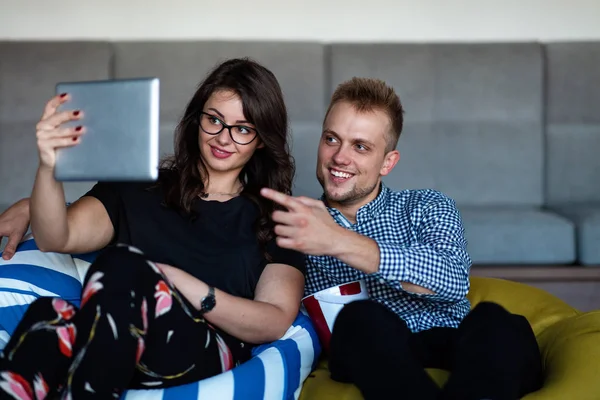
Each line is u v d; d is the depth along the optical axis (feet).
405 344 4.79
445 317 5.99
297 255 5.91
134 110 4.62
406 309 5.98
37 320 4.62
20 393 4.32
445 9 12.64
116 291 4.39
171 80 11.50
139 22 12.43
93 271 4.50
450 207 6.18
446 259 5.57
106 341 4.26
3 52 11.39
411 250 5.42
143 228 5.61
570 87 11.90
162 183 5.78
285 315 5.52
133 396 4.68
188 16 12.49
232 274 5.60
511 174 11.77
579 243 10.05
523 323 5.35
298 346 5.54
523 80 11.84
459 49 11.93
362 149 5.97
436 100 11.80
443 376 5.21
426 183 11.70
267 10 12.56
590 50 11.96
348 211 6.30
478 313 4.87
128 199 5.67
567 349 5.63
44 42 11.53
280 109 5.88
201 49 11.61
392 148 6.26
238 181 6.11
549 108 11.94
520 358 4.66
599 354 5.42
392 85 11.73
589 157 11.87
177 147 5.90
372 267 5.30
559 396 4.99
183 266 5.54
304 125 11.52
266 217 5.82
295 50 11.68
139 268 4.54
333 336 5.04
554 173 11.89
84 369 4.23
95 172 4.70
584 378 5.21
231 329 5.30
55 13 12.35
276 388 5.05
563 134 11.88
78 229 5.37
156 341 4.66
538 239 10.08
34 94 11.28
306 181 11.43
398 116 6.18
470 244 10.10
